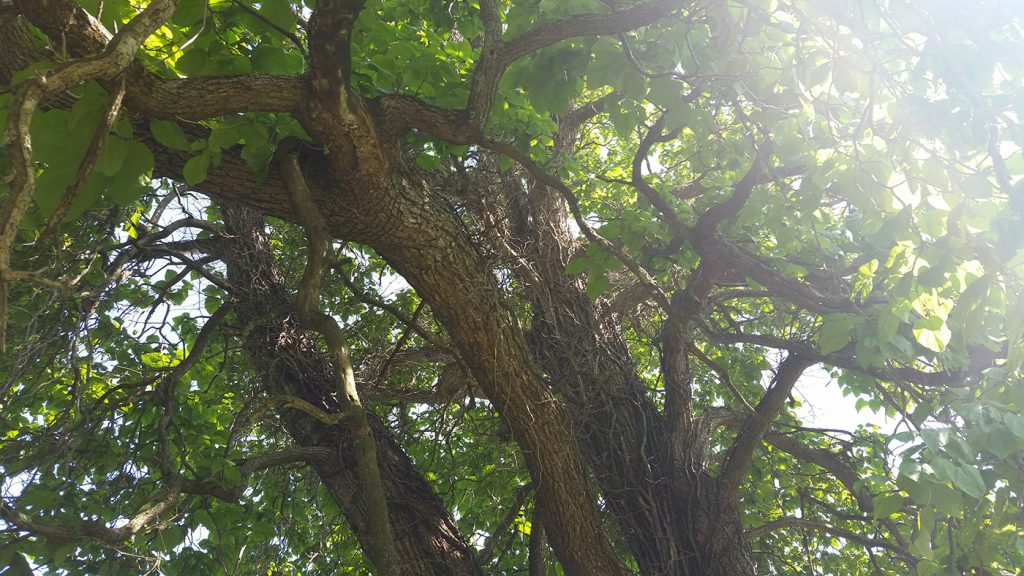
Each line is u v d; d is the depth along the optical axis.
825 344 3.96
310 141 3.53
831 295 4.74
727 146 5.07
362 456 2.87
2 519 3.71
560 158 5.23
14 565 3.76
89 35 2.69
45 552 3.83
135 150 2.79
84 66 1.94
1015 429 2.98
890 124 3.24
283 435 5.56
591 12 3.66
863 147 3.41
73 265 4.71
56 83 1.88
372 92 4.00
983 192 2.86
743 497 6.87
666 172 7.95
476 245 4.29
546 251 5.92
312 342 5.47
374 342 6.09
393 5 4.46
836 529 5.77
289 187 3.21
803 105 3.47
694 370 7.42
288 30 3.28
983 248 2.78
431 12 4.50
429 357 6.20
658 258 5.11
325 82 3.09
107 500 4.50
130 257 4.96
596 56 3.75
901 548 5.63
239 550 5.16
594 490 4.85
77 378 4.60
